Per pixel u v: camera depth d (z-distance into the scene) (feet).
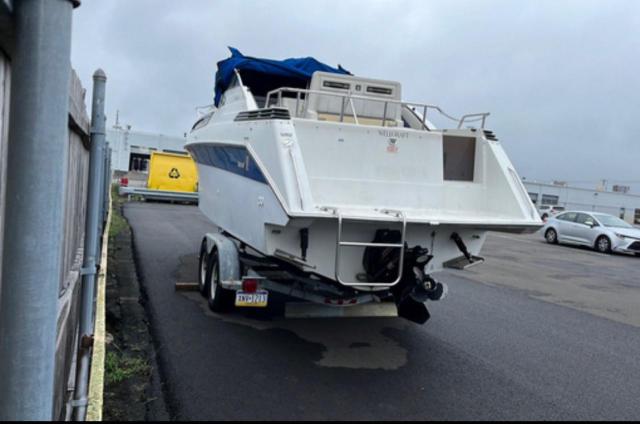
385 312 20.15
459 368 18.21
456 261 19.98
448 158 21.25
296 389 15.65
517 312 27.14
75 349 15.37
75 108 14.75
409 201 19.81
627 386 17.48
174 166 83.35
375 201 19.33
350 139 19.12
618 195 201.26
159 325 20.79
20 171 6.24
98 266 21.04
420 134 20.07
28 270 6.29
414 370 17.76
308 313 19.43
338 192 18.86
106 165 41.96
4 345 6.36
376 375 17.13
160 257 35.19
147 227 50.83
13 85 6.30
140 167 119.55
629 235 61.31
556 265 47.85
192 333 20.12
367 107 22.47
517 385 16.99
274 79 26.96
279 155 16.97
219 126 23.68
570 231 67.51
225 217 23.00
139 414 13.56
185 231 49.49
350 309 19.76
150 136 120.98
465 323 24.18
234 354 18.21
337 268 16.67
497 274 39.63
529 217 19.26
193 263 33.58
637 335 24.09
